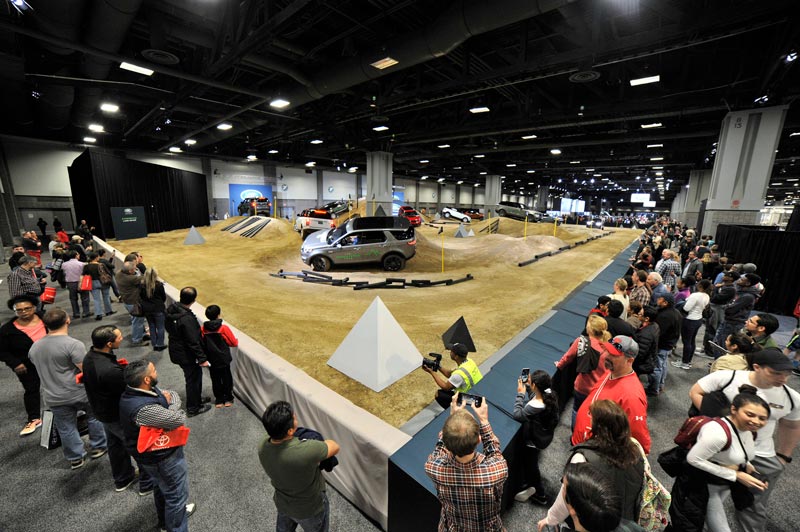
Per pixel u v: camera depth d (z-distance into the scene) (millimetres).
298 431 2164
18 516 2779
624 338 2441
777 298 8406
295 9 6293
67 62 10758
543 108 15258
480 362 4766
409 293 8938
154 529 2707
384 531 2701
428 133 17953
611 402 1816
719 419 2080
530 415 2746
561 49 10078
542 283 9992
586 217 43625
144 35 9633
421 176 47812
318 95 11727
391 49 8758
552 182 49469
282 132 20094
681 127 15805
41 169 21266
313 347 5371
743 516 2283
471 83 10070
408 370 4410
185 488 2535
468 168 37625
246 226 20625
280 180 35500
